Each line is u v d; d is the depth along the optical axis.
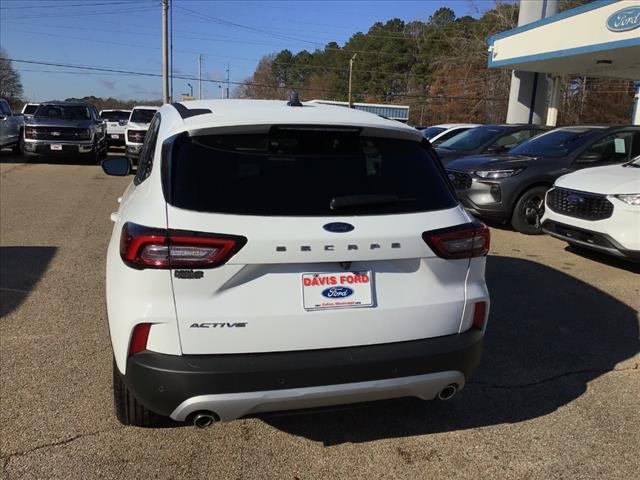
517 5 46.56
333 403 2.54
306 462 2.81
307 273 2.46
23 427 3.01
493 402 3.41
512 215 8.02
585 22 13.67
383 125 2.79
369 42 87.88
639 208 5.61
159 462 2.77
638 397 3.49
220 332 2.38
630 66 15.65
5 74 78.94
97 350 3.94
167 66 35.84
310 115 2.78
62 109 17.34
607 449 2.96
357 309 2.52
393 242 2.52
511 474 2.76
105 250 6.60
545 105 18.84
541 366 3.88
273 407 2.47
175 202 2.42
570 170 7.95
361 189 2.62
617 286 5.64
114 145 22.77
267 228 2.39
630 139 8.21
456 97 53.06
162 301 2.35
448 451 2.93
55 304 4.80
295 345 2.47
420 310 2.62
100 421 3.09
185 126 2.62
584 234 6.21
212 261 2.33
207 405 2.38
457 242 2.68
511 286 5.58
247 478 2.68
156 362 2.36
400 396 2.64
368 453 2.90
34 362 3.74
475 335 2.77
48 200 10.07
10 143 17.98
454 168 8.59
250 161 2.58
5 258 6.18
